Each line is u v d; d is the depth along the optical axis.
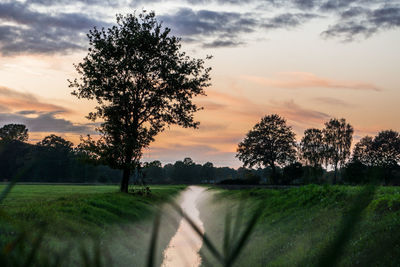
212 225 21.39
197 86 37.84
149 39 35.03
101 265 0.56
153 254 0.51
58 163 111.12
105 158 34.00
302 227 12.42
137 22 36.41
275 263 9.90
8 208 13.14
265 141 91.00
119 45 35.31
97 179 125.69
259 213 0.51
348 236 0.38
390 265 4.75
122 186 35.34
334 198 13.77
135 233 16.44
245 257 11.45
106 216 16.80
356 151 87.00
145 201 28.55
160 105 36.47
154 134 35.75
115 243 12.41
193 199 53.97
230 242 0.51
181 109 36.69
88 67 34.28
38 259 0.50
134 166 34.22
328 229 10.34
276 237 12.80
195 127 37.47
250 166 91.94
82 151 34.94
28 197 24.11
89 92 34.47
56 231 8.06
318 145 92.12
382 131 86.38
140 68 34.72
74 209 15.31
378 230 7.71
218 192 50.50
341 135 90.56
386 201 9.94
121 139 35.22
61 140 113.25
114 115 34.91
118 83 34.62
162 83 37.19
